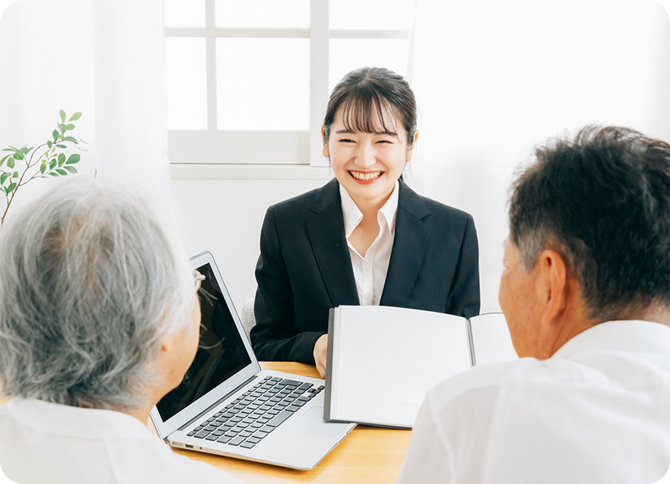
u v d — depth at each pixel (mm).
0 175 2205
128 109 2303
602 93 2381
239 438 1008
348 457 989
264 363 1359
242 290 2684
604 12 2330
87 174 653
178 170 2572
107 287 562
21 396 592
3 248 582
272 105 2705
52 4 2322
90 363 572
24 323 568
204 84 2664
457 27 2350
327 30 2541
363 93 1390
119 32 2256
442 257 1547
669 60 2400
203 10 2582
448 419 660
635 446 550
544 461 563
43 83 2348
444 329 1271
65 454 549
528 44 2361
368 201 1511
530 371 621
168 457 566
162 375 643
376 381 1144
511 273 729
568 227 632
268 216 1585
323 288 1510
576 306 657
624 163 625
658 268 609
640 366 587
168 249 608
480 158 2439
